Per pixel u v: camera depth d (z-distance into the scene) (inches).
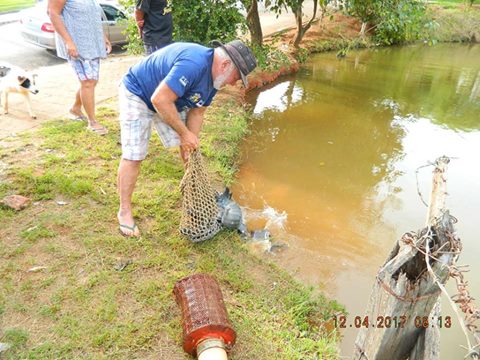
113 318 114.2
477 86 397.7
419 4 340.2
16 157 177.9
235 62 119.9
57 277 125.1
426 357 88.9
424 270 81.7
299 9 398.9
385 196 207.5
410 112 323.9
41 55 369.4
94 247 137.2
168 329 113.2
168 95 119.3
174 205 164.1
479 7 654.5
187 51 121.9
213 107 266.5
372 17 366.9
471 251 171.2
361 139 270.8
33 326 109.8
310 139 265.9
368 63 452.1
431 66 460.8
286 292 136.8
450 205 201.9
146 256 137.6
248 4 319.6
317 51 464.8
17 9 570.6
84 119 218.7
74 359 102.7
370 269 156.4
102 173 175.2
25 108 228.8
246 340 115.0
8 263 127.8
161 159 192.9
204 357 99.9
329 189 209.5
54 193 159.0
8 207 148.6
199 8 284.7
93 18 182.4
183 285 116.0
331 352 118.6
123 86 131.6
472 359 79.7
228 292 130.8
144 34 215.3
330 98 341.1
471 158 252.4
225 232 154.7
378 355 93.3
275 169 225.0
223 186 193.5
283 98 334.6
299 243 167.5
